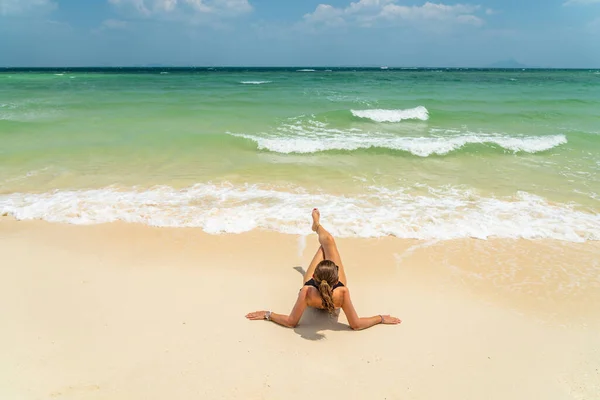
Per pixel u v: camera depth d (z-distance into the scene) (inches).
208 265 212.4
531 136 515.5
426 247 237.8
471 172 392.5
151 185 335.3
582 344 157.5
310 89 1128.8
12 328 154.6
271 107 711.1
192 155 427.5
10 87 1066.1
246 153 444.5
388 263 219.1
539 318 174.2
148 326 159.0
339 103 772.6
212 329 158.6
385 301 184.2
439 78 2107.5
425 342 155.4
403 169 398.6
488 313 176.7
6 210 277.4
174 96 863.7
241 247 233.3
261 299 182.9
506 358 147.6
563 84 1620.3
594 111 727.1
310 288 162.7
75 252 224.4
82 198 303.1
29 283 189.9
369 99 852.0
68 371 132.2
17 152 415.8
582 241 249.3
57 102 724.0
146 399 121.5
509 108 756.0
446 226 263.9
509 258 227.3
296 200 306.5
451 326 166.6
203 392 125.4
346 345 152.4
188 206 291.1
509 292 193.9
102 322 160.6
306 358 143.9
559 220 277.7
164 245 234.5
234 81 1568.7
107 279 195.9
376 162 421.7
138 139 470.9
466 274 209.8
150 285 191.3
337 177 367.2
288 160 421.4
